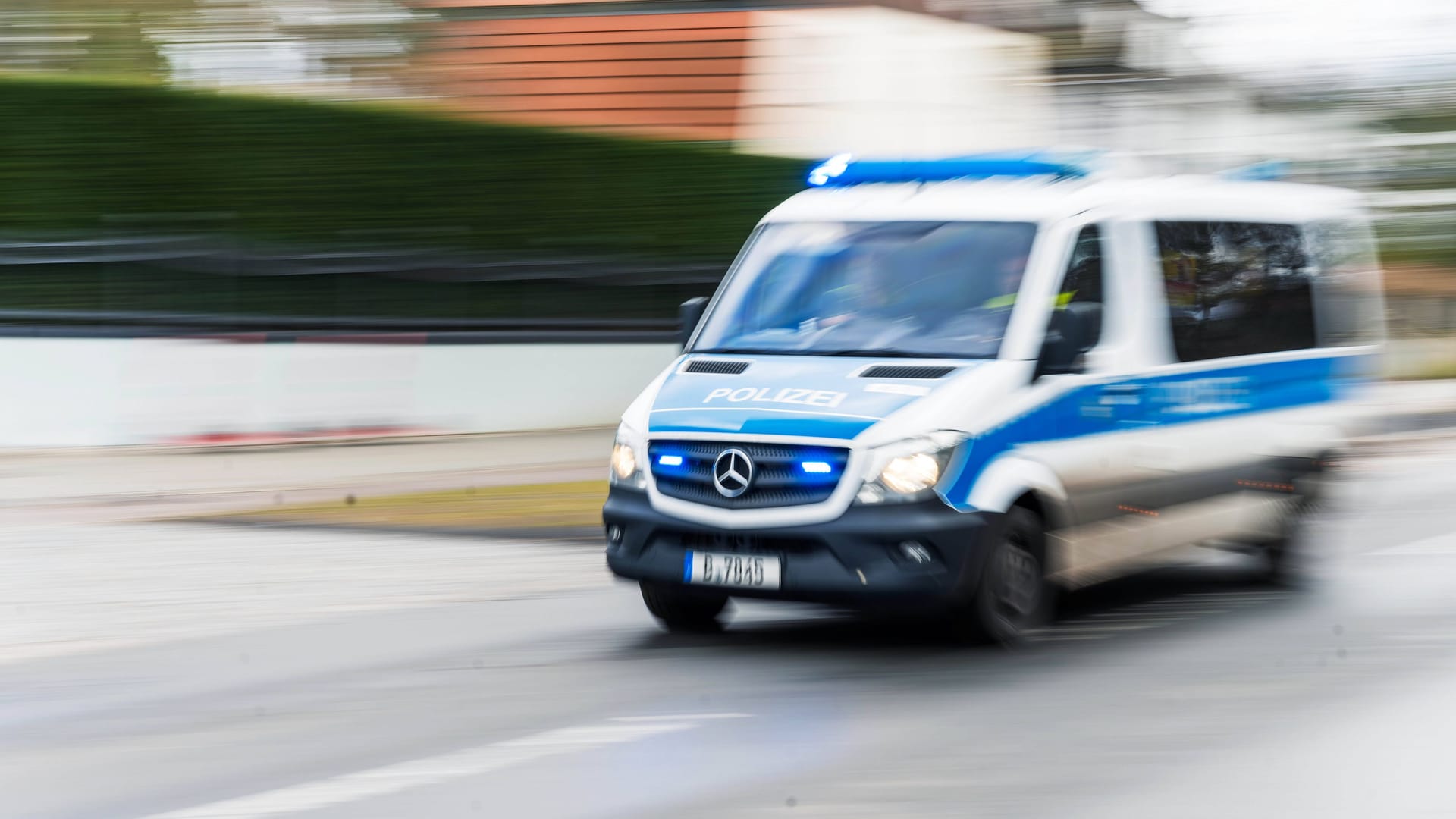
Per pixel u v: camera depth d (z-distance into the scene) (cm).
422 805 732
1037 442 1048
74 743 846
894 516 979
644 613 1199
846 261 1147
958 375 1032
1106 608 1223
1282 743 841
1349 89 4044
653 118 3169
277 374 2311
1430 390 3494
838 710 904
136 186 2477
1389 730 867
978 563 1003
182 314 2422
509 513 1716
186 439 2264
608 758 809
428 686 970
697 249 2822
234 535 1579
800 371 1065
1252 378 1282
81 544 1520
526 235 2698
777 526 991
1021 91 3409
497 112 2783
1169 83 3400
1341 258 1465
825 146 3384
